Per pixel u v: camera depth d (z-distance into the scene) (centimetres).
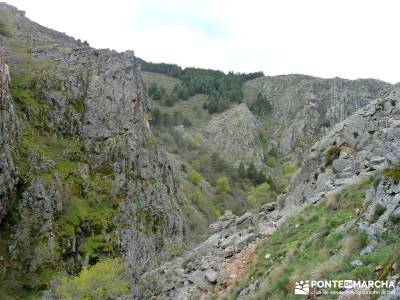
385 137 3078
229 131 19888
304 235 2162
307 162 3994
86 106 8388
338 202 2352
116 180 7656
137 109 9131
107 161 7856
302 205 2806
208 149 18575
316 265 1648
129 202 7488
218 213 10825
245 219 3534
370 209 1752
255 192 12406
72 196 6800
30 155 6644
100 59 9325
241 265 2331
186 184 11319
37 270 5597
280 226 2581
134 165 8138
